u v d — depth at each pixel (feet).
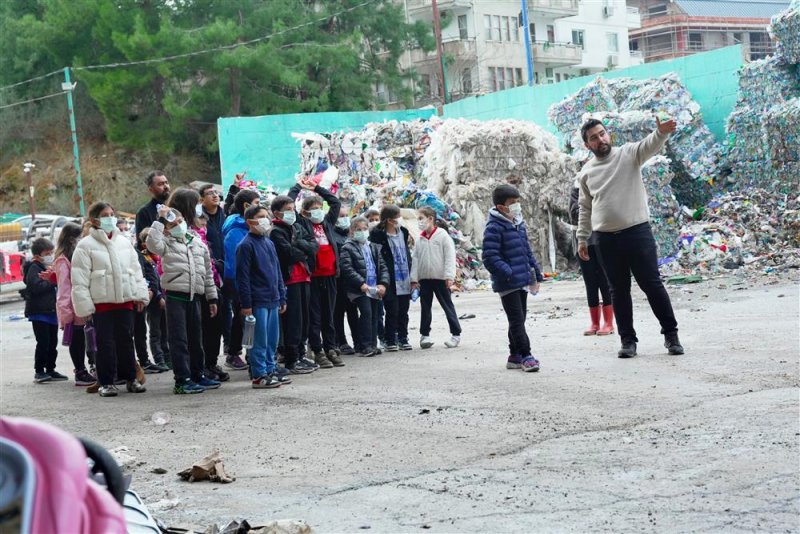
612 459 21.47
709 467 20.07
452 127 82.89
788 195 72.08
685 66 92.68
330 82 173.99
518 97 115.44
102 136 201.16
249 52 157.48
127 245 36.83
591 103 89.04
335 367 40.11
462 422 26.73
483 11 234.38
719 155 82.89
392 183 84.23
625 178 35.06
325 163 83.25
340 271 43.06
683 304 50.72
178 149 188.85
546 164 80.69
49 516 6.24
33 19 180.24
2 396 38.96
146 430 28.96
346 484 21.22
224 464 23.97
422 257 43.62
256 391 34.99
